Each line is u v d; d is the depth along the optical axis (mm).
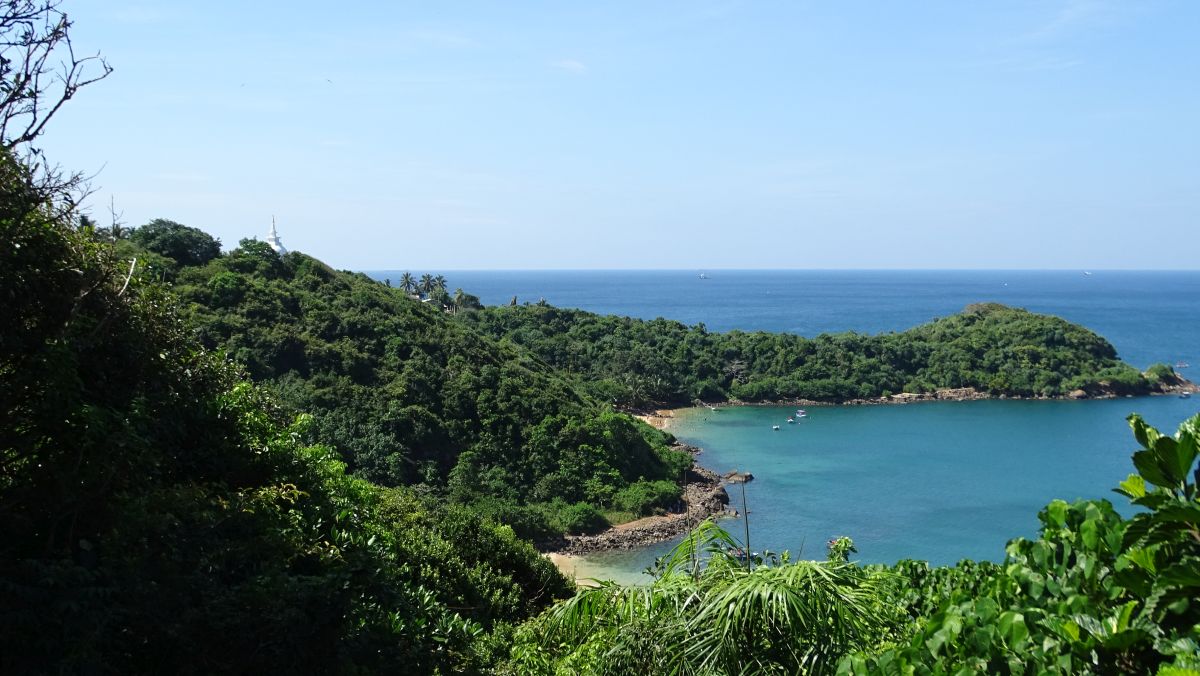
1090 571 3584
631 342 97188
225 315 45562
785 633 5453
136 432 7523
